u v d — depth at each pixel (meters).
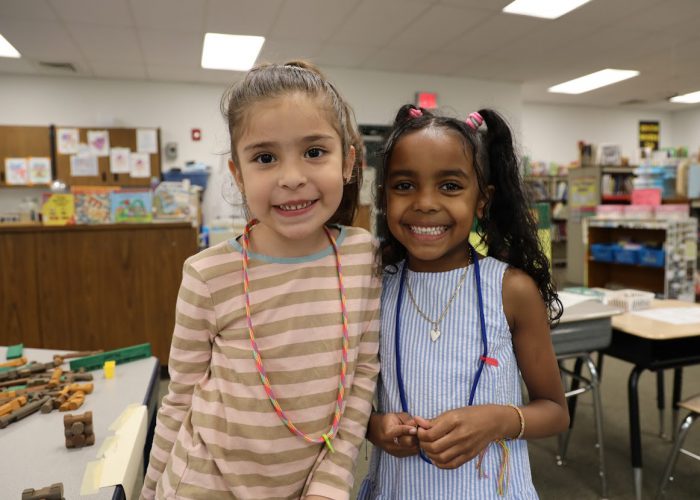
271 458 0.72
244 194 0.73
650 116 8.95
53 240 2.99
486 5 4.09
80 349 3.05
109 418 1.05
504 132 0.89
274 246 0.77
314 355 0.75
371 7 4.07
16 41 4.64
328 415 0.75
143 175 5.92
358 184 0.90
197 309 0.75
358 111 6.03
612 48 5.22
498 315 0.82
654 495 1.96
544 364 0.84
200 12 4.06
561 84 6.84
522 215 0.91
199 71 5.66
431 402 0.82
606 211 4.84
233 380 0.73
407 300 0.88
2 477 0.82
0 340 2.94
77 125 5.86
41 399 1.12
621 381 3.20
